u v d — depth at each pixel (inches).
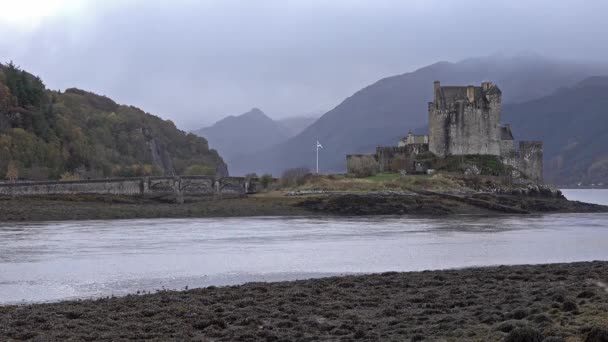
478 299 1681.8
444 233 3946.9
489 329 1338.6
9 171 6909.5
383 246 3221.0
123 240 3476.9
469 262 2679.6
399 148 7824.8
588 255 2925.7
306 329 1429.6
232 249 3097.9
